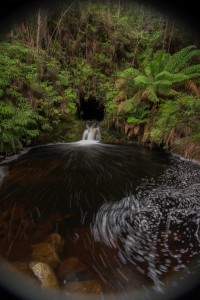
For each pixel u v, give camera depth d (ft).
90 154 19.15
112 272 7.11
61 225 9.39
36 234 8.68
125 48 27.30
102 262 7.48
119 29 26.84
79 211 10.52
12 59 19.45
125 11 28.66
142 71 24.70
